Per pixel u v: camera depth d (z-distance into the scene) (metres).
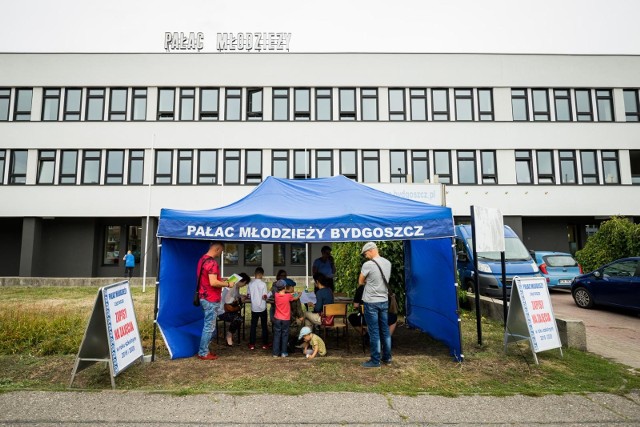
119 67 22.00
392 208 7.00
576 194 21.45
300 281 19.86
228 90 22.31
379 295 5.89
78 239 22.22
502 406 4.51
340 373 5.55
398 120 21.89
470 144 21.80
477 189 21.47
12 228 23.27
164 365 5.90
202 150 21.81
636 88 22.34
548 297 6.54
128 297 5.79
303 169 21.81
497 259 12.15
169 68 22.09
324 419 4.16
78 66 21.94
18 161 21.70
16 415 4.20
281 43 22.84
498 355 6.48
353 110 22.28
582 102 22.42
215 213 6.72
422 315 8.33
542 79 22.23
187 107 22.14
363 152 21.97
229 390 4.89
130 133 21.62
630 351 6.87
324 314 6.88
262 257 21.81
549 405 4.55
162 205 21.22
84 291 15.87
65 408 4.38
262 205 7.18
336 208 6.94
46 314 9.61
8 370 5.66
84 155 21.58
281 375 5.47
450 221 6.34
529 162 21.92
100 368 5.72
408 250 9.26
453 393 4.84
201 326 7.50
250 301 7.41
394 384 5.17
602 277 10.72
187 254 7.32
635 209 21.39
